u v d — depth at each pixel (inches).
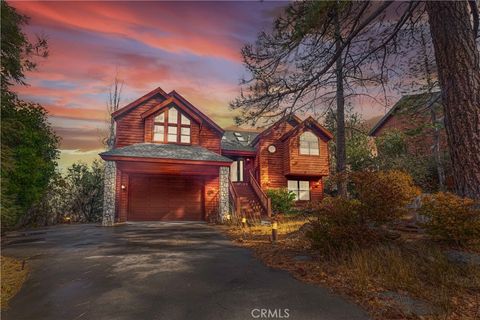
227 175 661.3
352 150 934.4
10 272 232.4
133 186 674.8
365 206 254.2
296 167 813.2
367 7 279.0
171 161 606.5
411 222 297.9
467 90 235.5
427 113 387.5
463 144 233.9
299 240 331.9
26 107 578.2
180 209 693.9
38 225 739.4
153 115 711.7
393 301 156.3
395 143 802.2
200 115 762.8
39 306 161.2
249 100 315.6
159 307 154.8
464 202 215.3
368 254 214.4
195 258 263.6
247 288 182.1
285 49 285.0
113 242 358.6
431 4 262.2
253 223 552.1
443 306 147.3
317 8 236.8
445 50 248.2
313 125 852.6
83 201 917.2
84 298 169.6
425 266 192.9
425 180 658.8
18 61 455.5
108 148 1114.1
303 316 142.9
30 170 576.4
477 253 199.3
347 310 149.3
